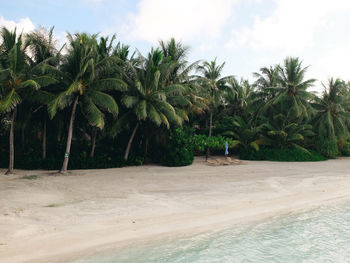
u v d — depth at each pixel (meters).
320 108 33.31
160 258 6.91
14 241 7.14
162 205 10.84
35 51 18.64
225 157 30.02
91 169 20.00
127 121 20.92
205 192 13.17
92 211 9.74
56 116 20.30
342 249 8.00
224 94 33.88
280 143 30.44
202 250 7.51
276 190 14.14
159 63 21.83
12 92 15.52
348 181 17.11
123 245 7.47
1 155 20.16
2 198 10.66
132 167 21.31
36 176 16.08
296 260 7.30
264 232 9.00
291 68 30.83
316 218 10.52
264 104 32.62
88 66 17.23
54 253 6.76
